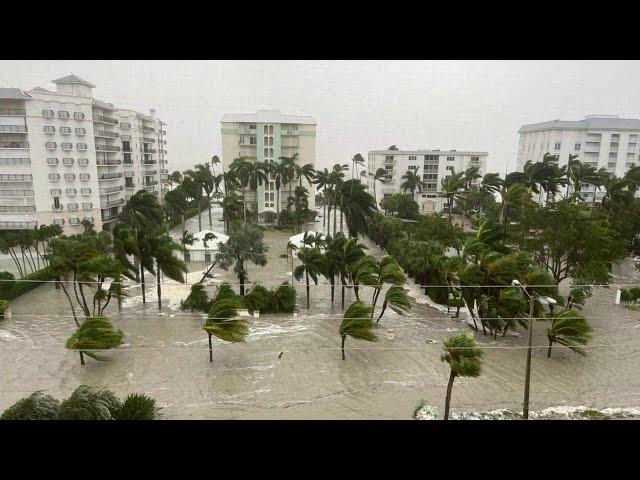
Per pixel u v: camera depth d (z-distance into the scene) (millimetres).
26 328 34406
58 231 52062
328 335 33875
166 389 25641
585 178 70188
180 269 37844
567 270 42844
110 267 34812
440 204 99312
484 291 34625
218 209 118188
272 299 38438
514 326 33344
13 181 59375
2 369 27781
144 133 88000
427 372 28203
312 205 90375
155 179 93188
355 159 91000
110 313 37375
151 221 50844
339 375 27625
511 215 78812
